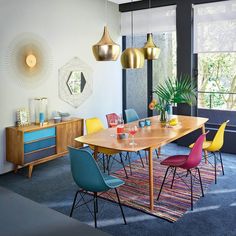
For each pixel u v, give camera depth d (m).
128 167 4.79
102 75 6.40
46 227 1.14
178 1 5.80
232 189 3.85
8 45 4.48
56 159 5.29
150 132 3.88
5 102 4.53
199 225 2.98
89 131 4.30
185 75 5.90
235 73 5.59
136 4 6.39
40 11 4.94
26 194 3.79
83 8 5.77
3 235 1.09
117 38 6.72
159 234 2.82
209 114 5.96
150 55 3.86
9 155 4.54
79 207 3.39
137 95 6.91
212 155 5.34
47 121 5.03
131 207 3.37
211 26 5.54
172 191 3.80
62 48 5.41
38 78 5.00
